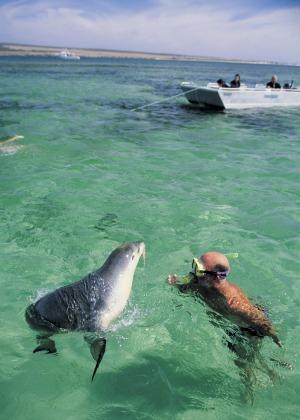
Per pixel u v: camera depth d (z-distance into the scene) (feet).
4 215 21.91
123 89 96.43
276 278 16.74
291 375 11.46
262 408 10.48
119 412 10.33
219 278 13.25
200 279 13.64
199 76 171.53
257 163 34.19
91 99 73.87
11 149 35.45
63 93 81.20
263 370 11.54
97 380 11.30
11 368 11.58
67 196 24.97
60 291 12.71
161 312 13.97
